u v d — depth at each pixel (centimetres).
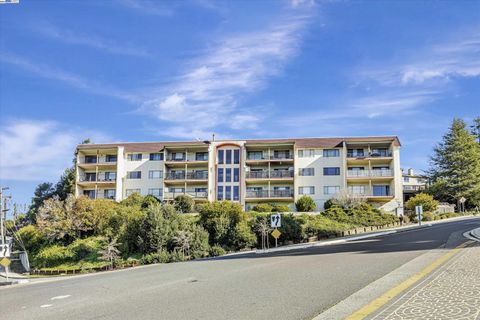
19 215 5744
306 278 1212
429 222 5072
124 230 3881
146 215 3744
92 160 6788
